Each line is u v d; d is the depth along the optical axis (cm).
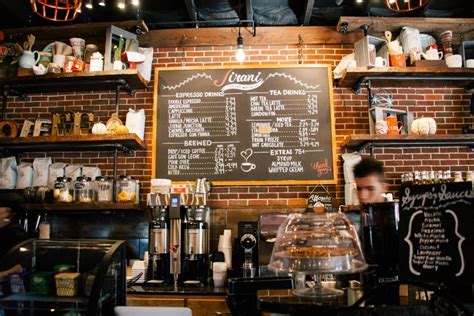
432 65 388
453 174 407
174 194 342
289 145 407
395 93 423
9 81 404
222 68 421
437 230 151
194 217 347
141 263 348
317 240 179
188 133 414
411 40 399
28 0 389
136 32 413
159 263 340
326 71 418
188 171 407
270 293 166
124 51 405
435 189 155
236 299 203
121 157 420
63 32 419
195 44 429
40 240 226
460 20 399
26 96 437
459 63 388
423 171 390
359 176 303
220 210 402
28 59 405
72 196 386
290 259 168
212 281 348
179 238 339
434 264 148
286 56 428
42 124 406
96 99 431
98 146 403
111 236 401
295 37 424
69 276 203
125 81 404
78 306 200
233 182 404
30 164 405
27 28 419
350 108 419
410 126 394
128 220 403
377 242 180
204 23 425
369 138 375
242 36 427
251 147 408
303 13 409
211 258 362
